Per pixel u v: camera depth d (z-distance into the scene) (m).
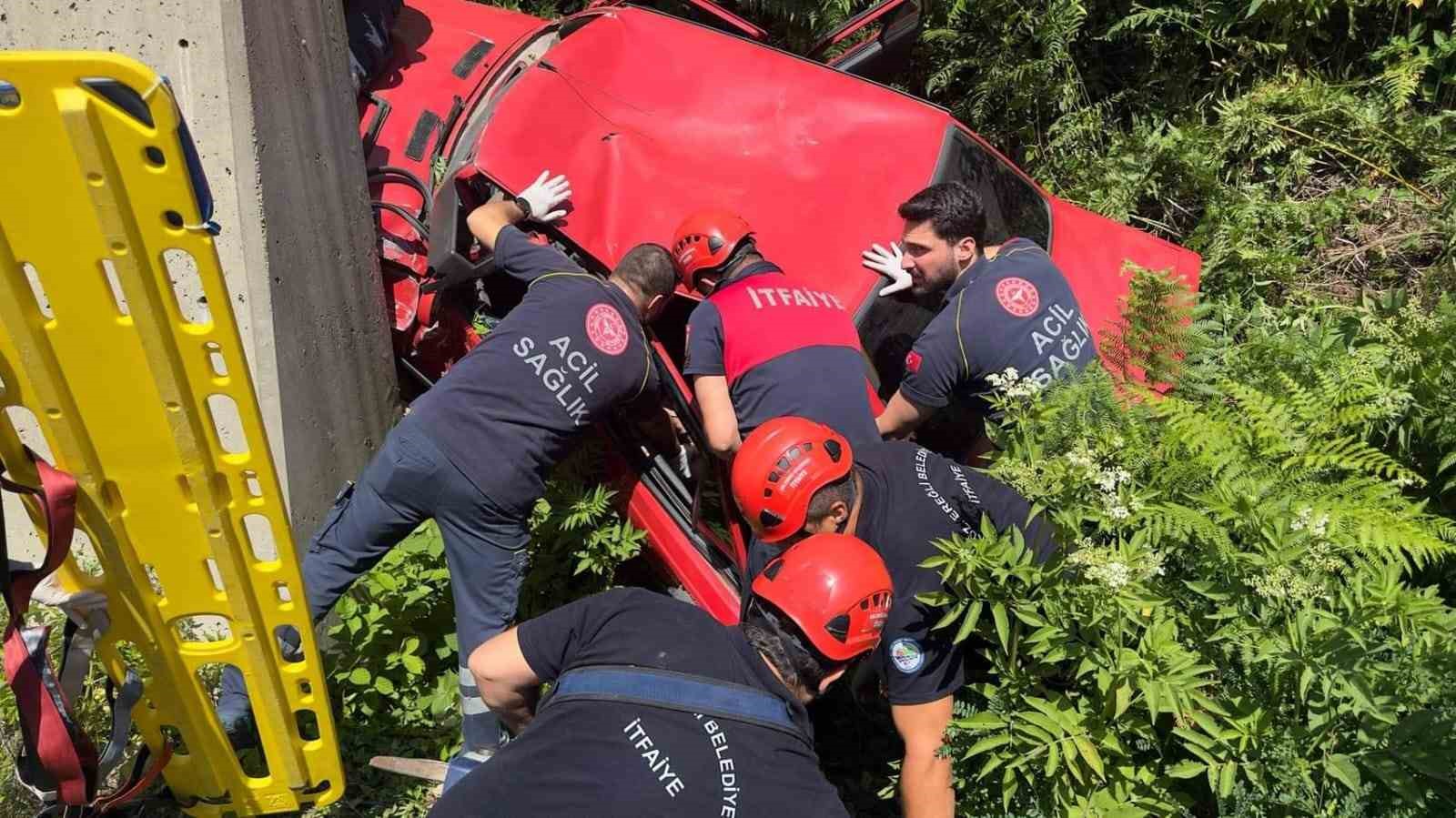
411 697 3.69
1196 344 3.59
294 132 3.38
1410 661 2.74
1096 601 2.59
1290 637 2.56
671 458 3.92
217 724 3.03
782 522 2.79
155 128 2.16
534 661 2.48
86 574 2.73
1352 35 5.74
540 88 3.91
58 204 2.21
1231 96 5.96
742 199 3.91
